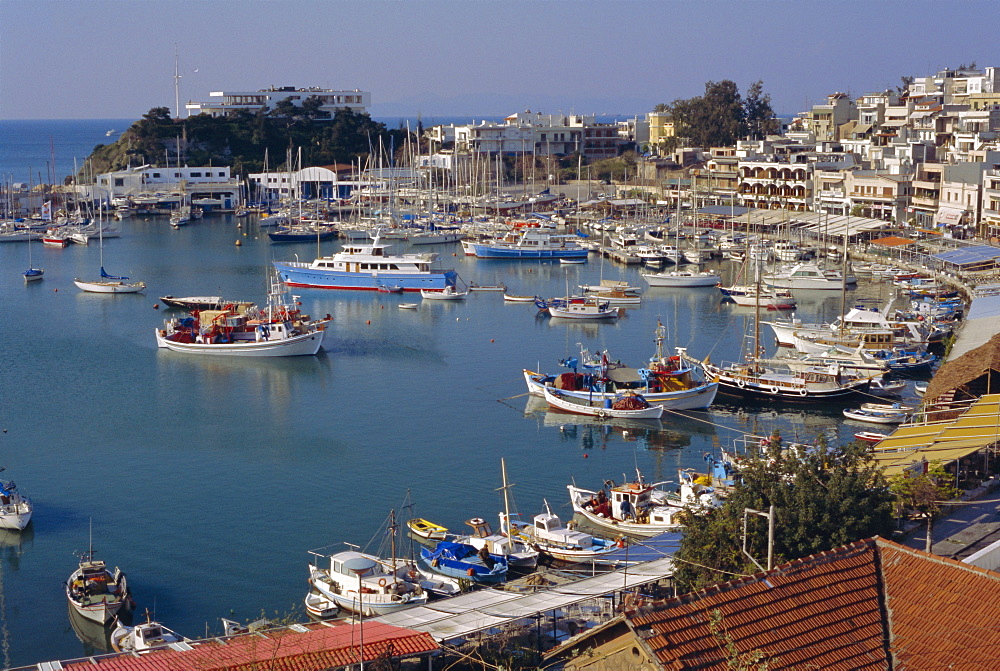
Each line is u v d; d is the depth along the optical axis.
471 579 58.50
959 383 77.06
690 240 193.88
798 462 50.38
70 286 161.25
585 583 49.22
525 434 87.12
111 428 89.00
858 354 103.38
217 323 119.56
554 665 40.50
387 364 112.62
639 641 29.84
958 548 50.75
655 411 90.94
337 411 94.31
